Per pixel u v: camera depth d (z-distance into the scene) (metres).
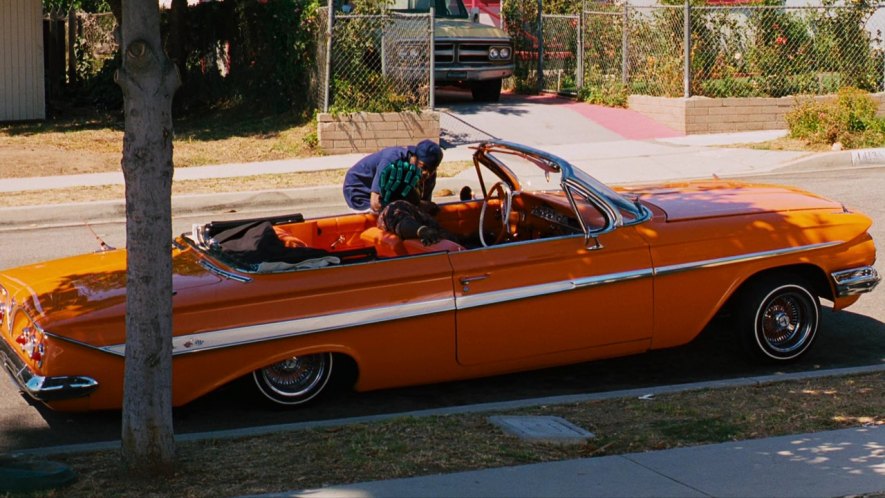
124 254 7.43
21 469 5.12
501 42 20.33
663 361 7.88
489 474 5.17
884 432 5.82
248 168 16.08
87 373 6.14
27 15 20.95
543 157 7.33
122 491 5.02
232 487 5.06
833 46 19.77
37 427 6.61
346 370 6.92
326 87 17.58
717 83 19.27
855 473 5.16
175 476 5.23
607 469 5.25
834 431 5.84
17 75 21.03
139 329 5.05
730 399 6.58
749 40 19.50
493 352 6.90
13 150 17.44
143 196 4.89
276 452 5.64
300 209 13.83
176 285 6.46
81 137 18.88
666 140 17.94
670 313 7.21
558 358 7.07
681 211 7.52
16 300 6.57
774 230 7.42
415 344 6.72
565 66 22.41
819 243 7.48
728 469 5.24
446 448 5.63
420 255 6.79
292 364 6.70
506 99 21.91
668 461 5.37
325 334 6.52
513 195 7.80
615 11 21.00
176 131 19.70
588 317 7.04
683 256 7.19
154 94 4.78
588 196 7.17
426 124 17.55
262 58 20.92
